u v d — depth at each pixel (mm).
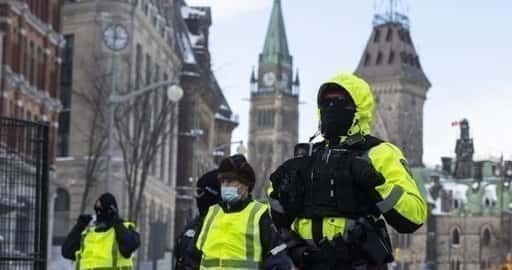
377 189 10516
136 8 111000
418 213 10492
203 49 159250
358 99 11000
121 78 104750
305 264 10891
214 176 17734
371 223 10742
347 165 10664
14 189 33969
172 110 97438
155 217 129750
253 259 15156
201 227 15945
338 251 10609
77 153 108938
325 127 11062
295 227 10977
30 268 33719
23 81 77812
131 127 99000
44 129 31844
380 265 10617
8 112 75000
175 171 145500
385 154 10703
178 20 152250
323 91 11172
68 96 109875
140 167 107812
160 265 103188
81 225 23266
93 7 108750
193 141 150000
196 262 16000
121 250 22453
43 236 31516
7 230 33188
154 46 124125
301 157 11055
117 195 104500
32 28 81438
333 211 10680
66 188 109125
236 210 15367
